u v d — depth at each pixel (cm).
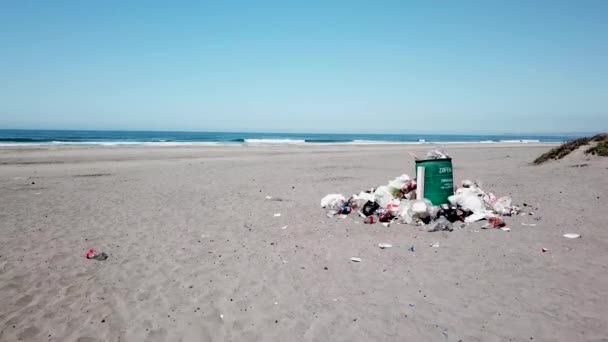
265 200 1214
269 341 414
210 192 1367
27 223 912
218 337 423
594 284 526
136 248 733
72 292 536
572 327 422
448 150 3969
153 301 510
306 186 1488
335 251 704
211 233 841
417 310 471
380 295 516
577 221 852
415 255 667
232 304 500
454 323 439
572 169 1619
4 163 2211
